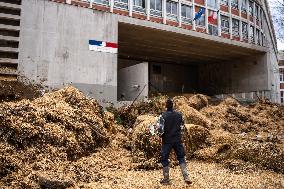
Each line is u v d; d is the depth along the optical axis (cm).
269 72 2814
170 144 670
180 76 3381
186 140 983
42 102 964
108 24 1791
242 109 1875
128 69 2041
